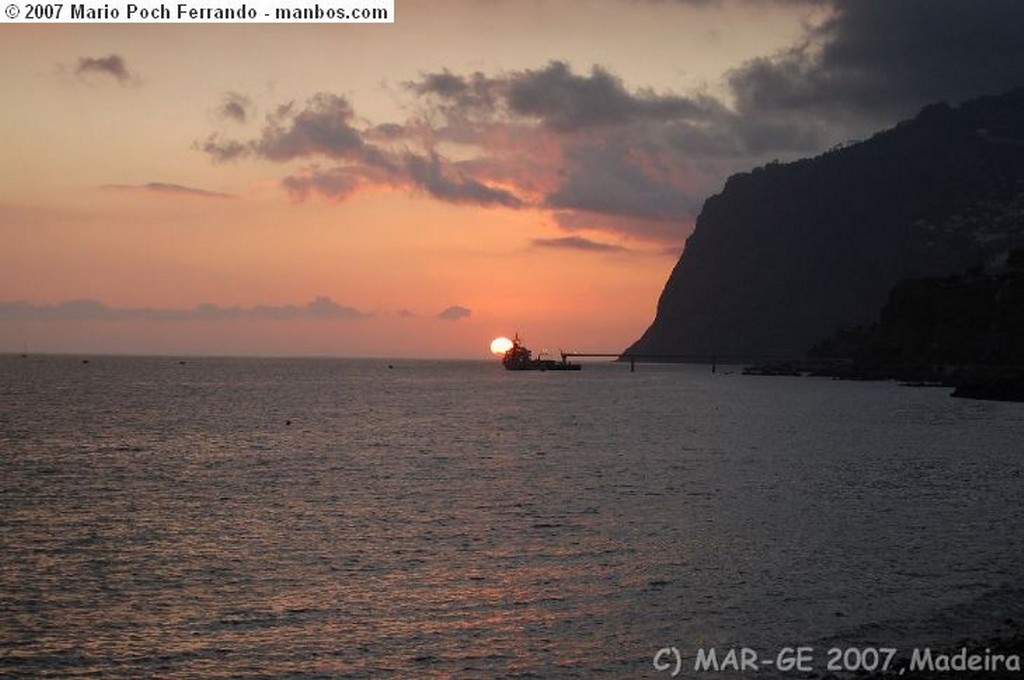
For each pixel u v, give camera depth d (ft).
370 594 103.55
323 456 238.89
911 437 296.51
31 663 83.15
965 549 124.06
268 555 121.90
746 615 95.61
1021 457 237.25
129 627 92.43
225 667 82.48
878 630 90.27
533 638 89.40
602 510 154.92
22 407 414.41
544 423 358.84
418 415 400.67
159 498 167.53
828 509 155.43
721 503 161.99
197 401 483.10
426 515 150.41
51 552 122.83
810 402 524.93
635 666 82.48
